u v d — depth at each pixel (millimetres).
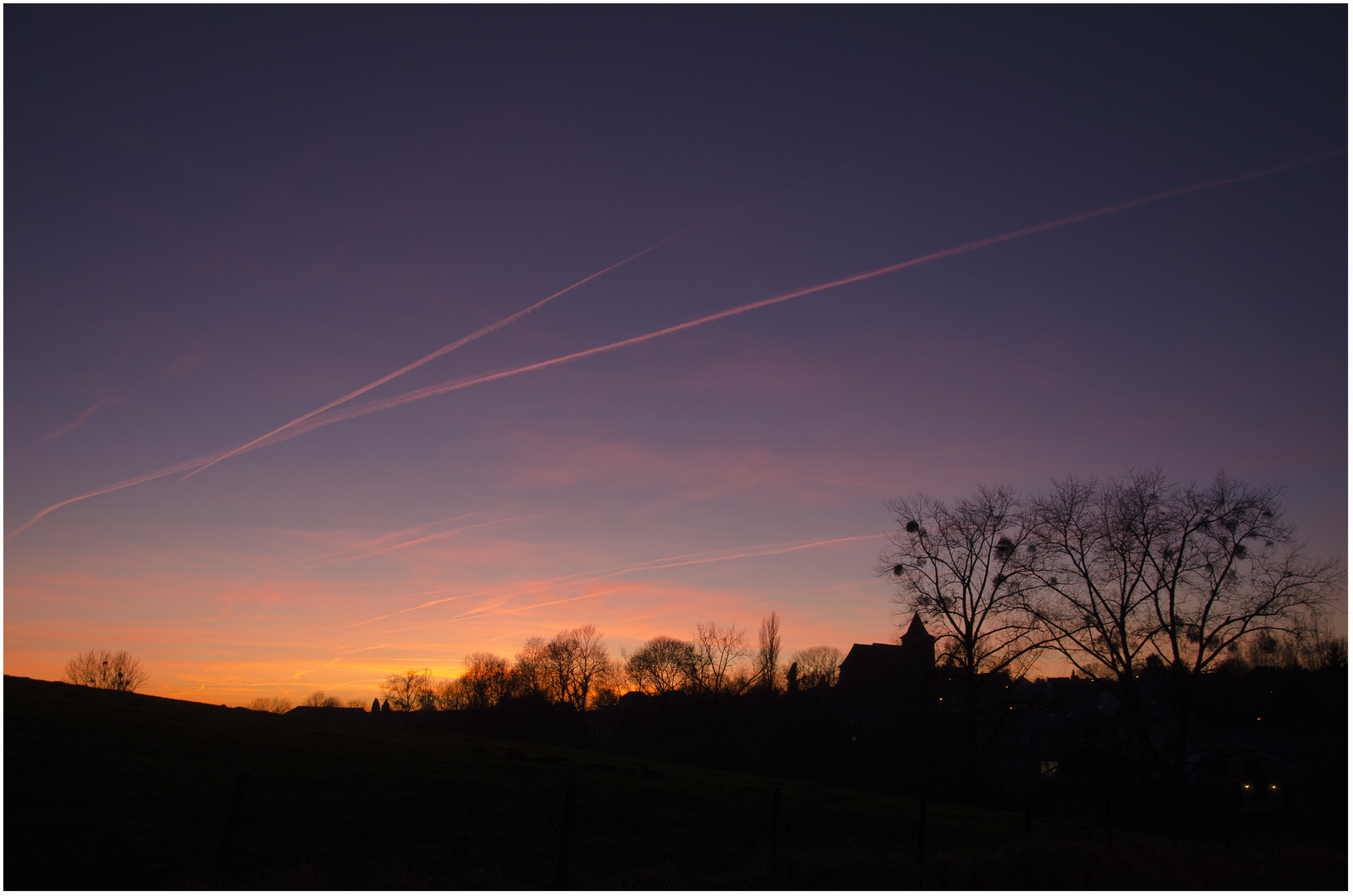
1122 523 42062
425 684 156375
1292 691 46812
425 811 24688
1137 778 44219
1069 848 20562
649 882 16875
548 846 22109
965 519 50969
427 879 16797
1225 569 39438
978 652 48812
